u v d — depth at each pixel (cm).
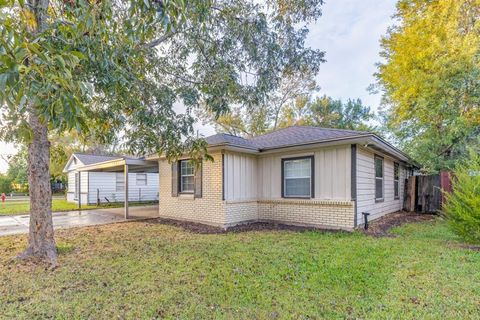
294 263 434
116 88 379
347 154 720
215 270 408
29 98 170
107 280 374
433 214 1037
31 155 483
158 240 622
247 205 870
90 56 298
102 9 259
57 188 2828
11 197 2511
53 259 466
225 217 792
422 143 1230
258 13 493
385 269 398
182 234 696
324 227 752
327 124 2536
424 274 377
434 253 477
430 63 1153
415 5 1298
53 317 279
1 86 146
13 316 281
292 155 829
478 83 1045
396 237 622
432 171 1227
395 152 903
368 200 802
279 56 526
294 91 2209
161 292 333
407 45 1236
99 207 1475
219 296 321
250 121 2317
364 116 2811
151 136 485
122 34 309
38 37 180
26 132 213
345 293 324
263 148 843
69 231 744
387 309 285
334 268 406
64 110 181
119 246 566
